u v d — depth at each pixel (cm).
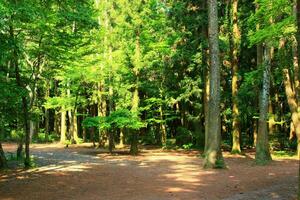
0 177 1647
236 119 3089
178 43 3294
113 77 3441
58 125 5528
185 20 3097
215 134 1988
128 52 3145
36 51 1902
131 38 3138
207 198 1184
